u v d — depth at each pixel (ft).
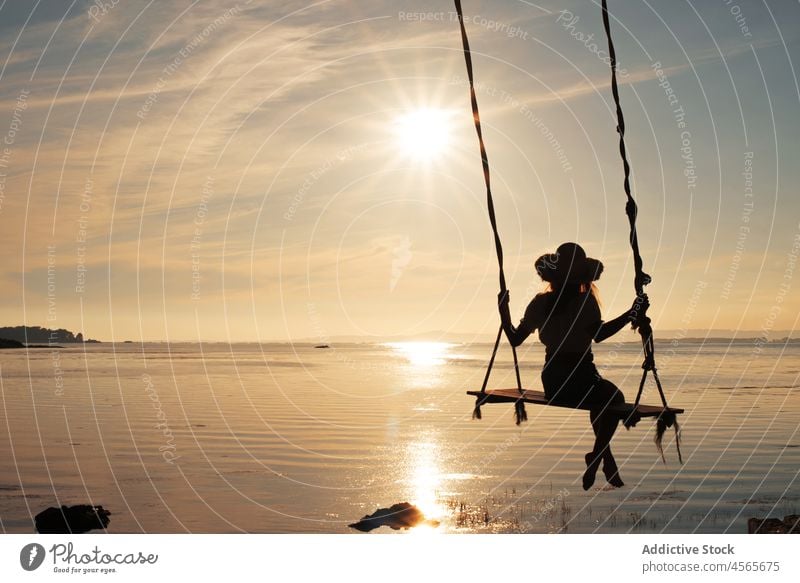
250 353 454.40
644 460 59.31
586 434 75.66
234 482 51.08
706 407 100.42
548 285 25.39
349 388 145.18
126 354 409.28
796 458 59.52
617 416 24.13
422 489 48.93
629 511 41.96
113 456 62.28
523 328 25.67
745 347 367.86
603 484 50.14
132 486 49.80
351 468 56.65
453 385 153.58
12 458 61.00
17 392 133.59
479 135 26.32
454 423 86.43
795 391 127.13
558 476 53.11
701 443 68.23
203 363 279.49
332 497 46.55
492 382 162.30
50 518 38.93
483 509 42.96
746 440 69.92
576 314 24.57
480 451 65.05
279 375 193.98
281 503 44.83
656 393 122.72
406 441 71.20
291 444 69.31
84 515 39.42
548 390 24.71
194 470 55.62
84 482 51.03
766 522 37.01
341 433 77.05
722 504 43.55
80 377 182.29
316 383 160.86
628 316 24.38
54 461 59.62
